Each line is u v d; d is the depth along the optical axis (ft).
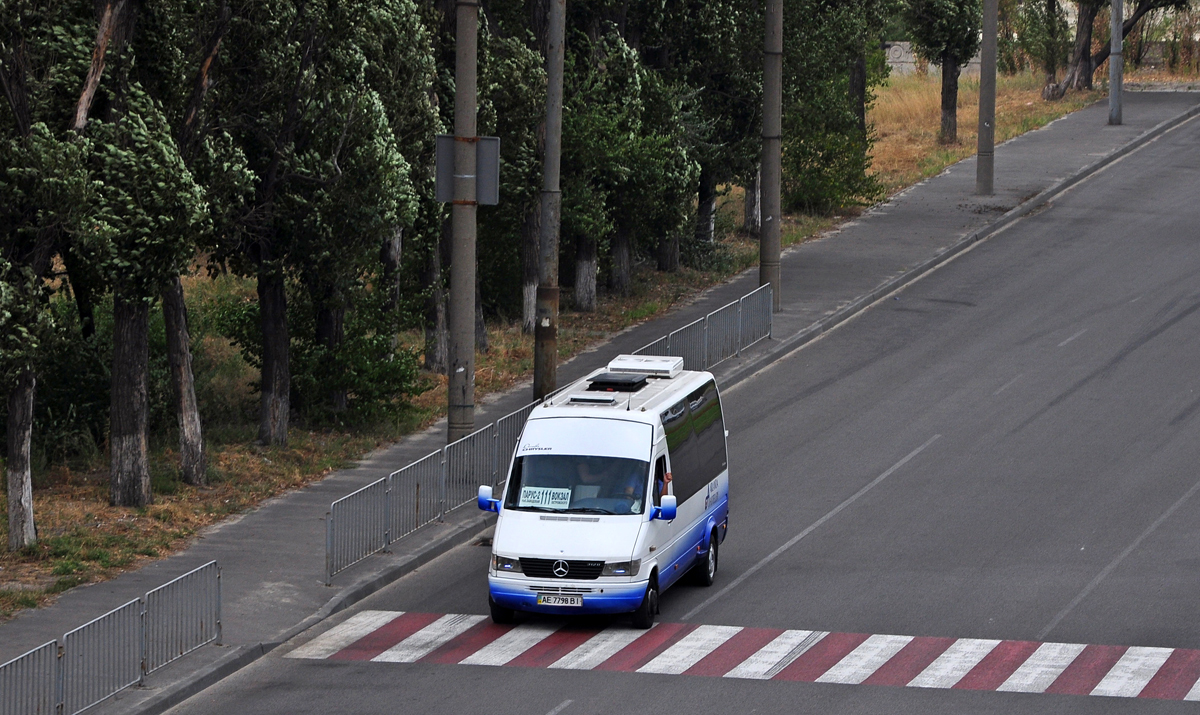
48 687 85.66
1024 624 102.83
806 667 94.22
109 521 128.98
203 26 133.69
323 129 145.79
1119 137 362.74
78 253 120.98
